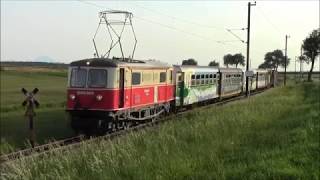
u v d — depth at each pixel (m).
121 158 13.19
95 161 12.45
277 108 31.61
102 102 22.95
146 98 26.80
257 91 66.69
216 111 28.72
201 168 12.38
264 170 11.64
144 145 15.70
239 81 54.03
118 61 23.59
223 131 19.33
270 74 80.75
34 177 11.90
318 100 38.50
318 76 198.00
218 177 11.22
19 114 34.59
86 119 23.45
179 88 33.53
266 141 16.64
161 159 13.08
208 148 15.35
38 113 34.41
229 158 13.73
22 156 14.14
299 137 16.84
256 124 22.38
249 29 49.03
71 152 14.38
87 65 23.19
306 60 122.25
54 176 11.60
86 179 11.48
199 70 37.88
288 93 56.41
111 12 25.88
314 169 11.70
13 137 22.77
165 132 18.03
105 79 22.94
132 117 25.28
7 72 118.00
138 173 11.66
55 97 52.06
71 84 23.42
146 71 26.61
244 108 30.19
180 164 12.56
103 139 18.17
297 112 29.22
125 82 23.83
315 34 120.69
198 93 37.78
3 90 62.75
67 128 26.14
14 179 11.75
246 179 10.99
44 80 92.44
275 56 146.75
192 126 19.97
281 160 12.78
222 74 45.12
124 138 17.36
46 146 18.23
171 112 32.59
